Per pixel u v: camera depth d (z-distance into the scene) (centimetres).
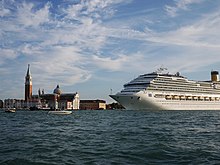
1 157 2262
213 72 17588
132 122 6397
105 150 2555
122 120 7338
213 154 2314
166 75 13400
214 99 15075
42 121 7531
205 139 3256
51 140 3312
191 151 2450
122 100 12781
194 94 14212
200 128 4678
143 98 12462
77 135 3828
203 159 2133
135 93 12400
